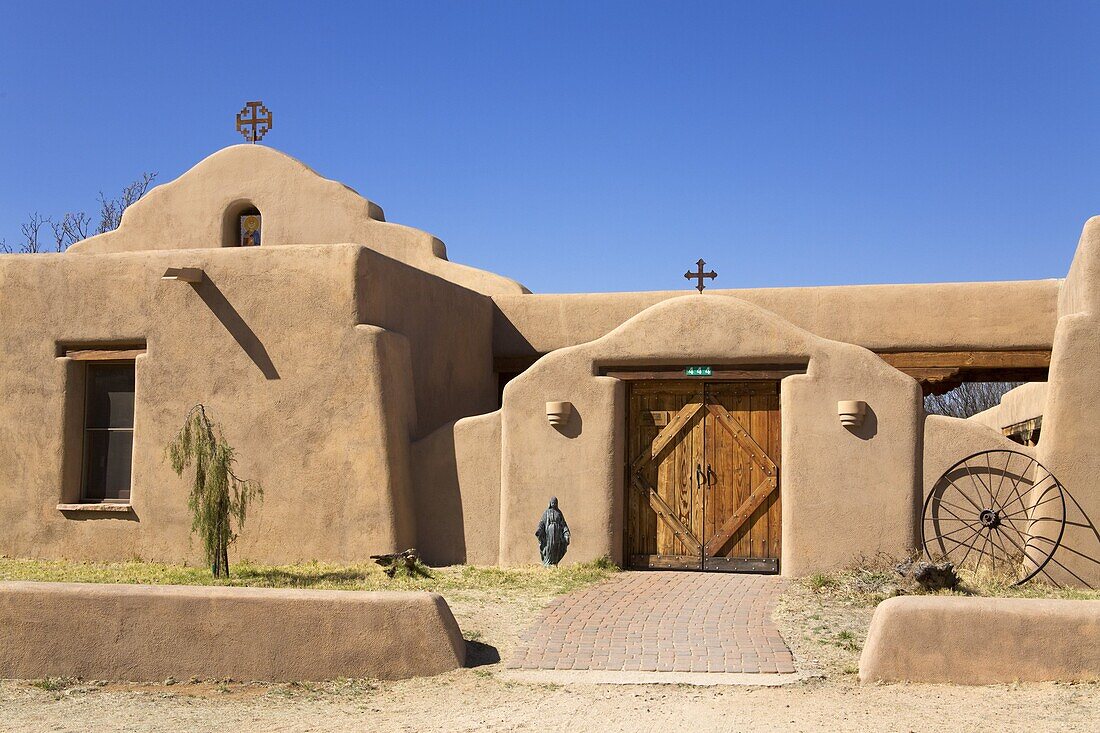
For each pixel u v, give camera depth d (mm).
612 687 8344
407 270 14516
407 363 13922
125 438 14344
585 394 13203
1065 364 11836
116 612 9227
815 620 10047
